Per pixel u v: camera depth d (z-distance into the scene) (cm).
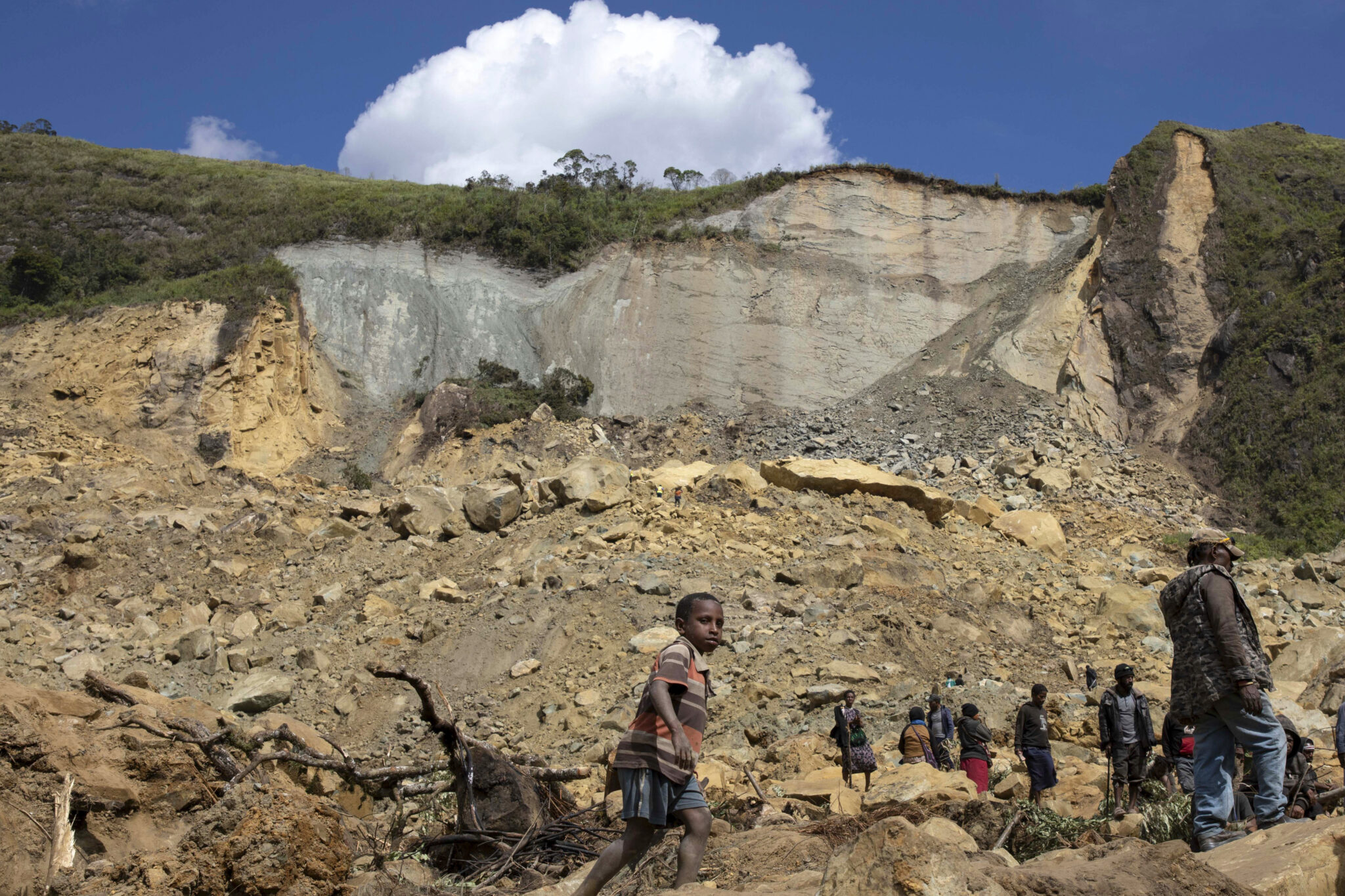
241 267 3616
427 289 3856
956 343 3753
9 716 569
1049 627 1622
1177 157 3994
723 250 4097
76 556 1848
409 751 1276
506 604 1588
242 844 461
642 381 3656
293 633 1634
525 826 658
